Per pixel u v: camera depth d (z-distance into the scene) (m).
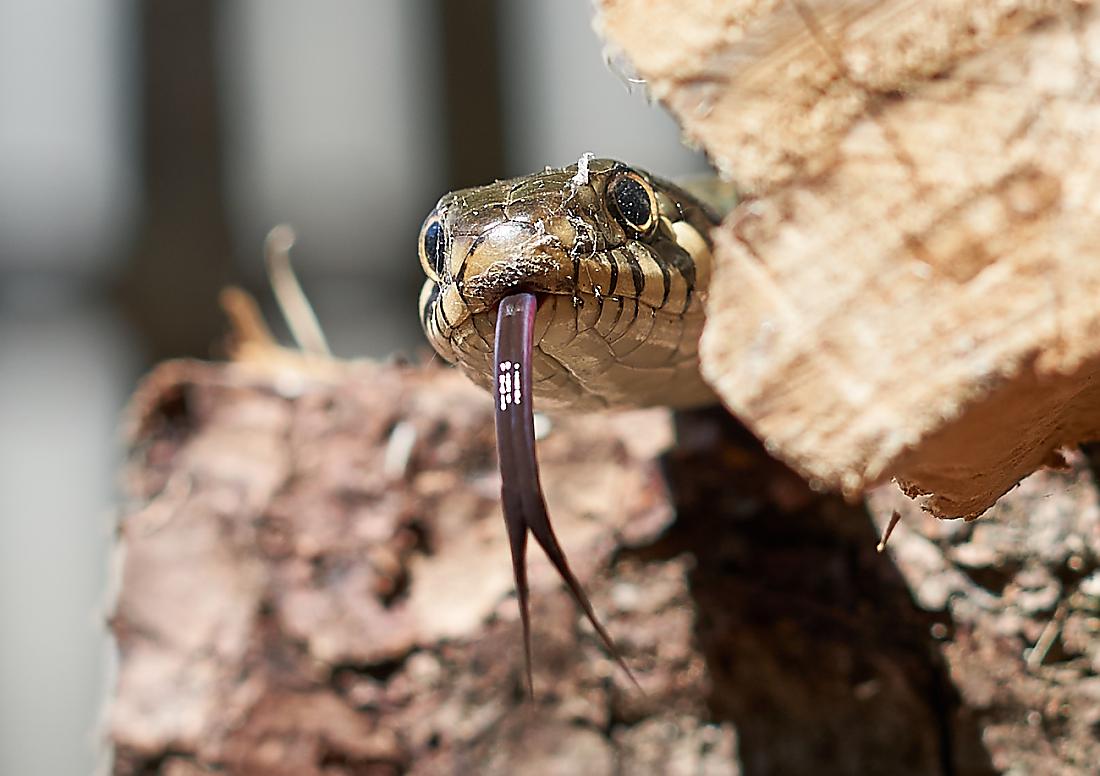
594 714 0.26
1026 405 0.21
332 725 0.27
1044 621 0.25
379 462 0.27
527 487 0.23
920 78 0.21
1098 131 0.21
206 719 0.27
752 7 0.21
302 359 0.30
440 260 0.25
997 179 0.21
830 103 0.21
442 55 0.47
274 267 0.32
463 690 0.27
